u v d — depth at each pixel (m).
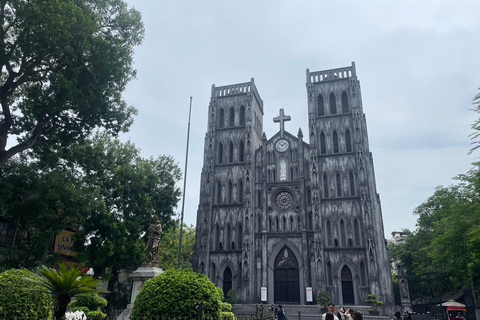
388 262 50.44
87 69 29.66
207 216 59.25
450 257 38.19
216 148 64.75
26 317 12.97
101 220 40.50
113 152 45.81
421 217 60.56
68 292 14.16
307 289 50.88
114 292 43.34
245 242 55.75
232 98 67.81
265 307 49.84
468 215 34.09
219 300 15.77
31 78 29.66
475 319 43.00
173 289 14.60
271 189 59.66
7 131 29.81
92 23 28.66
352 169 56.53
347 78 62.44
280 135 63.00
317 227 53.78
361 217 53.38
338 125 59.94
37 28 26.08
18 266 31.64
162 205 49.59
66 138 33.50
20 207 31.69
